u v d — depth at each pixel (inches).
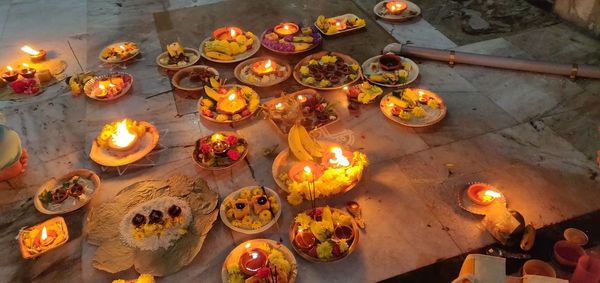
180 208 47.4
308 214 46.4
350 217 45.5
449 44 72.6
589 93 61.6
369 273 42.8
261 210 46.8
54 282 43.7
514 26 75.6
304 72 65.6
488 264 36.4
